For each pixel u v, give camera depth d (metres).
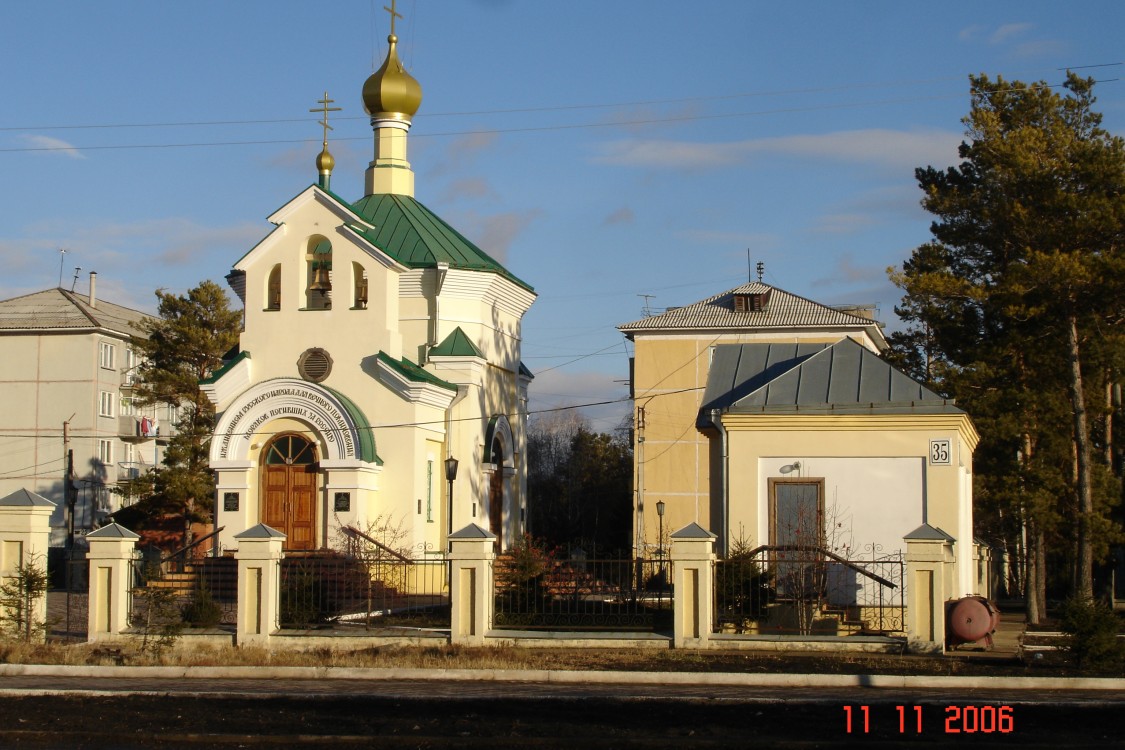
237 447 36.00
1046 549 53.50
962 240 44.12
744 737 15.35
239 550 24.28
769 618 24.75
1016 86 43.59
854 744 14.88
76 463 65.12
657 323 61.31
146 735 15.75
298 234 37.47
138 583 27.45
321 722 16.55
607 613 25.38
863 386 26.66
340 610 25.92
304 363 36.91
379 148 42.50
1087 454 39.38
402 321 38.69
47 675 21.11
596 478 88.44
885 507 25.73
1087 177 39.00
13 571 25.25
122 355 68.69
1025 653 22.62
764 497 26.17
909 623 22.73
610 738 15.28
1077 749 14.53
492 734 15.62
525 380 43.78
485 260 40.28
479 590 23.67
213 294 57.38
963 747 14.73
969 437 29.09
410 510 35.75
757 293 61.47
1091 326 39.94
